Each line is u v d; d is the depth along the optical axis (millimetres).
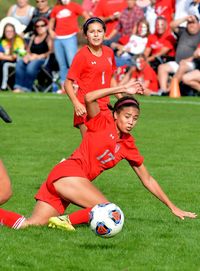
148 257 16875
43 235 18500
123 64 54688
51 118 43000
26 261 16438
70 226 19000
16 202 23109
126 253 17141
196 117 43188
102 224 17641
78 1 80312
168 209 22359
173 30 54281
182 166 29109
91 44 24438
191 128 38844
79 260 16531
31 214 20906
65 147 33344
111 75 25031
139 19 55500
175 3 55156
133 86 18781
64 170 19375
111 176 27500
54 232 18859
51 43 56750
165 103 49969
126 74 54125
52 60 57188
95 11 57625
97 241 18094
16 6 58750
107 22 57031
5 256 16781
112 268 16016
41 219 19422
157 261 16594
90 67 24469
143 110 46281
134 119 19469
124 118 19375
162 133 37156
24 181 26344
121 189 25312
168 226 19906
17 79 58031
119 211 17797
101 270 15875
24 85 58031
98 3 57562
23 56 57281
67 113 45312
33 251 17172
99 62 24562
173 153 31828
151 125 39781
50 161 30109
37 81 58938
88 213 18938
